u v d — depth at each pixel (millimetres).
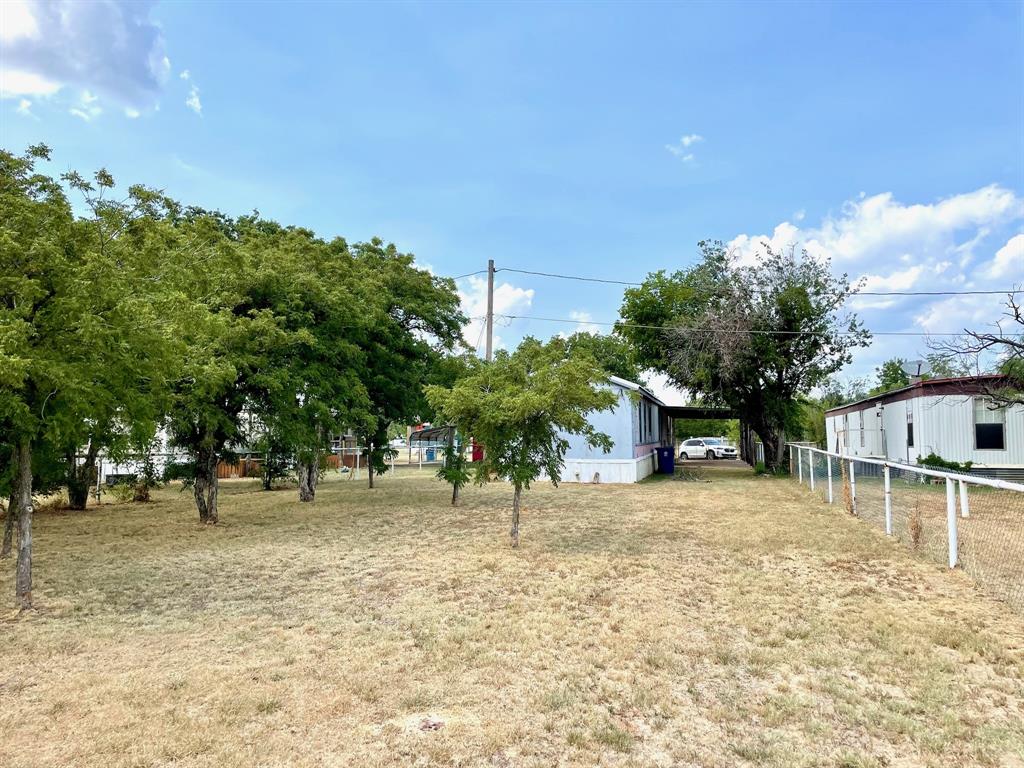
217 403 11891
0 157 6281
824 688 4219
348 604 6344
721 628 5449
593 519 12047
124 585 7281
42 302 6242
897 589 6645
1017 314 15195
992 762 3305
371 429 15133
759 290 23531
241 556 8883
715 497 15750
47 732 3648
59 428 6371
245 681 4371
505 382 9727
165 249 8570
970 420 16953
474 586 6984
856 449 24797
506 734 3602
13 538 10242
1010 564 7637
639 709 3941
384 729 3672
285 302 12539
